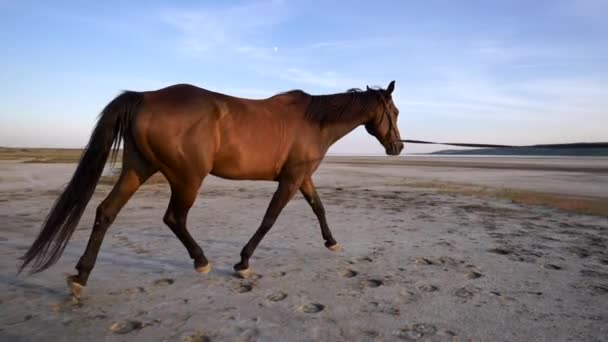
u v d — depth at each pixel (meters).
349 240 5.38
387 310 2.96
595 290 3.50
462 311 2.96
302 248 4.91
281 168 3.80
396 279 3.73
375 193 11.63
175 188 3.34
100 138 3.03
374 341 2.45
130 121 3.12
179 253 4.57
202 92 3.42
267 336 2.49
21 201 8.98
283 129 3.72
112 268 3.94
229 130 3.40
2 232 5.61
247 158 3.52
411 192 11.90
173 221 3.51
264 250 4.79
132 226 6.20
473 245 5.18
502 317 2.87
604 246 5.25
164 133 3.08
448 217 7.41
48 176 16.47
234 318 2.77
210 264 3.88
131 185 3.19
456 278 3.78
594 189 12.64
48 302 3.00
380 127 4.53
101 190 11.23
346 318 2.80
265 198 10.18
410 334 2.56
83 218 6.96
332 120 4.07
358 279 3.72
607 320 2.84
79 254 4.47
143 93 3.25
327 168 28.86
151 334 2.49
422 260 4.43
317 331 2.58
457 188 13.14
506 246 5.16
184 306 2.97
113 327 2.59
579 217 7.56
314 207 4.54
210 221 6.72
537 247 5.14
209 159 3.30
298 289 3.42
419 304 3.10
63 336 2.44
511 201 9.73
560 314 2.94
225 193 11.45
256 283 3.56
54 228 2.88
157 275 3.74
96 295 3.17
